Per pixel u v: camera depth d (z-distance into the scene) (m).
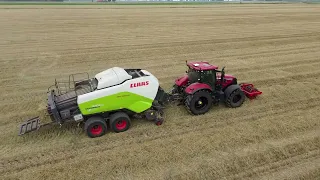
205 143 7.76
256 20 36.22
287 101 10.50
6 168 6.92
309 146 7.60
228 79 9.88
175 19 37.00
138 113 8.80
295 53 18.23
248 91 10.72
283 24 32.41
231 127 8.62
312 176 6.55
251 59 16.80
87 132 8.00
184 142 7.83
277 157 7.19
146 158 7.17
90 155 7.36
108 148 7.66
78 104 7.78
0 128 8.90
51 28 29.34
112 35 25.06
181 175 6.55
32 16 41.22
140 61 16.59
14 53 18.70
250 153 7.30
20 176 6.64
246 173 6.65
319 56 17.36
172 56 17.67
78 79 13.52
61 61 16.72
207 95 9.16
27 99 11.26
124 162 7.04
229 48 19.86
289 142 7.77
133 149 7.56
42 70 15.04
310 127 8.57
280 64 15.59
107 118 8.43
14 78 13.81
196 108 9.35
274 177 6.49
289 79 13.02
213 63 15.99
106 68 15.27
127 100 8.31
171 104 10.26
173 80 13.30
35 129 7.96
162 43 21.45
